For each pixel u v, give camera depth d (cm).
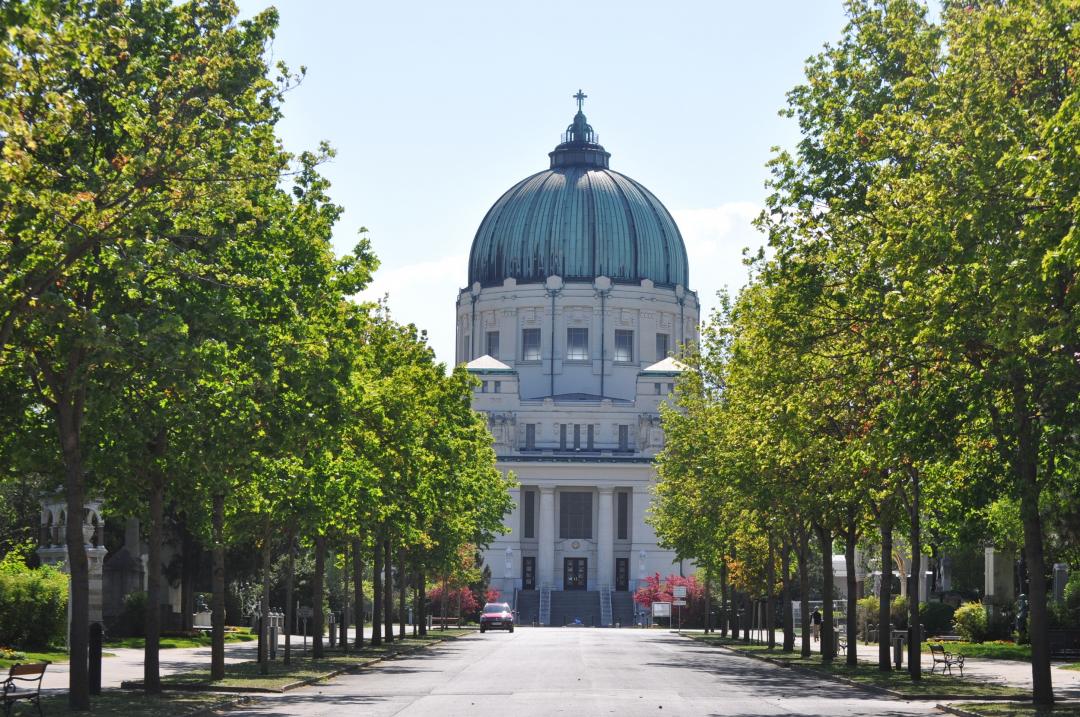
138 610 7419
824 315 3597
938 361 3008
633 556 17700
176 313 2672
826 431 3934
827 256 3534
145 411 3006
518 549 17825
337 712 3111
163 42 2884
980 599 9362
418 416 5628
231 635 8206
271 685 3822
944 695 3691
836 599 11950
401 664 5500
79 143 2627
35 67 2339
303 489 4191
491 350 19338
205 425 3062
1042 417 3089
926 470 3428
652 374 18500
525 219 19300
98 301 2831
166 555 9388
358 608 6400
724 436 5812
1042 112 2850
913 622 4312
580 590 17738
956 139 2856
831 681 4462
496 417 18350
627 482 17875
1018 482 3103
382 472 5028
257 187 2806
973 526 3509
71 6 2617
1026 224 2528
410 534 6231
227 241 2814
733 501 6075
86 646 2948
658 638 9819
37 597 5547
